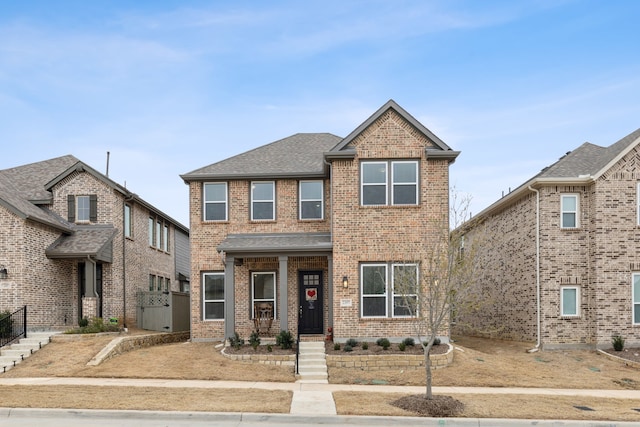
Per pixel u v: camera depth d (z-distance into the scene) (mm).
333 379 16047
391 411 12000
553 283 21453
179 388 14102
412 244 19938
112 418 11477
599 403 13391
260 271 22156
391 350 18375
